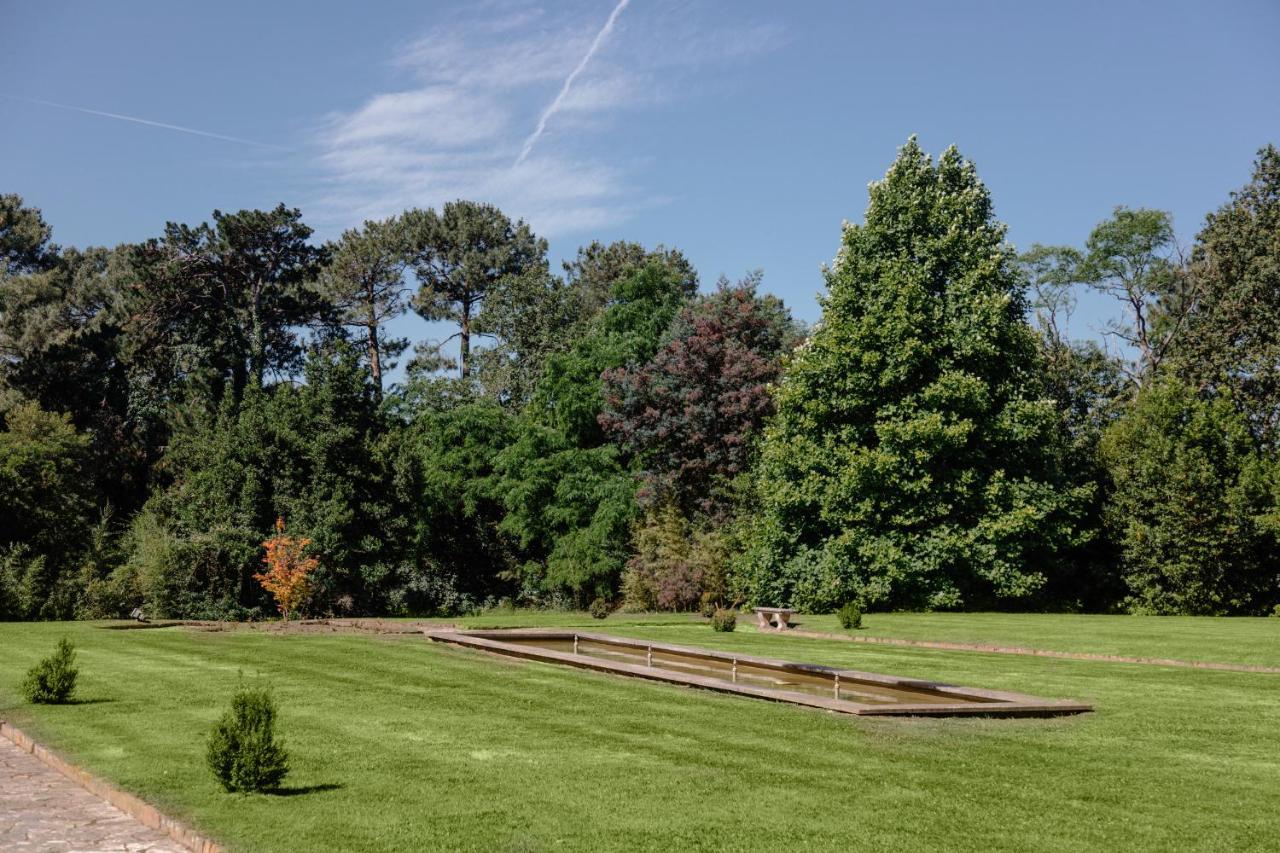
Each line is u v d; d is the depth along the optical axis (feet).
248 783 27.66
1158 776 29.91
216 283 159.63
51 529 105.81
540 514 127.95
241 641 64.95
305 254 164.25
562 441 130.11
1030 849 23.25
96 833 25.17
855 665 55.01
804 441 99.30
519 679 49.06
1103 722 38.19
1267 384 113.19
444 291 197.47
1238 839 23.99
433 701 42.50
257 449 109.81
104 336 150.20
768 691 43.32
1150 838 24.06
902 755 32.58
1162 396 106.01
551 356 135.33
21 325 186.39
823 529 102.32
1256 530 96.99
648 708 41.06
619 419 126.21
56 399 141.18
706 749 33.35
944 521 95.96
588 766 30.83
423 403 144.56
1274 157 124.67
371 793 27.63
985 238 99.30
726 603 109.91
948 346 96.37
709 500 118.73
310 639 66.44
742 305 124.98
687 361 123.34
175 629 73.67
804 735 35.68
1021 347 99.19
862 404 97.40
